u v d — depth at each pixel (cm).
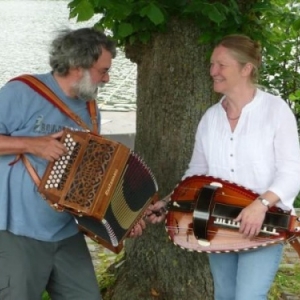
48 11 3153
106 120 774
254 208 283
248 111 293
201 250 297
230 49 289
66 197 271
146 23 346
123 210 292
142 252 398
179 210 307
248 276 296
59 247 306
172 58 364
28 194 290
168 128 374
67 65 288
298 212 603
